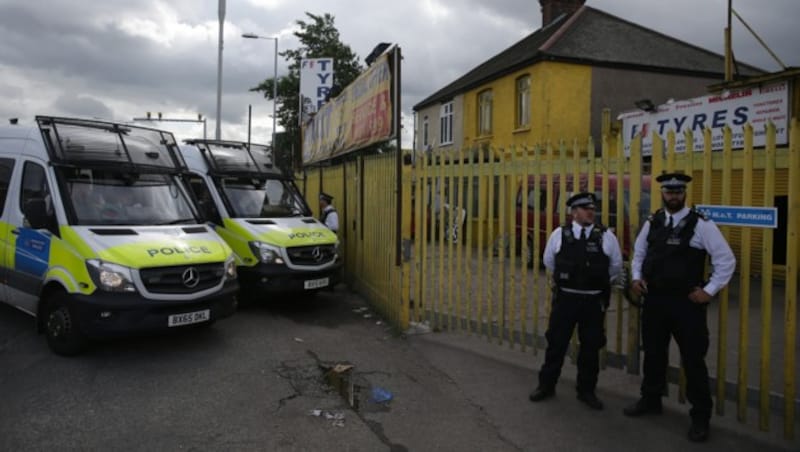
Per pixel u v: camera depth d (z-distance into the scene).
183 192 7.31
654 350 4.42
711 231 4.07
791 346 4.02
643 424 4.42
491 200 6.33
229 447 4.05
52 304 6.07
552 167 5.58
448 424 4.48
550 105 17.19
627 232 7.22
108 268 5.66
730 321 7.54
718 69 19.00
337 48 31.08
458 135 22.02
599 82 17.64
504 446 4.12
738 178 6.07
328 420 4.54
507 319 7.52
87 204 6.35
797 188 3.91
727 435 4.19
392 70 7.29
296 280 8.27
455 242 6.96
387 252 7.92
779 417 4.48
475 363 5.89
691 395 4.15
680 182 4.18
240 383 5.34
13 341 6.49
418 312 7.38
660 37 20.28
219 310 6.34
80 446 4.02
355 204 9.88
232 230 8.53
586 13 20.23
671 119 11.62
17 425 4.34
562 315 4.77
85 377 5.39
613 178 7.83
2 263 6.83
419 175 7.34
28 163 6.76
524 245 5.97
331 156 10.88
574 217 4.79
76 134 6.90
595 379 4.77
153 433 4.25
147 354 6.12
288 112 32.44
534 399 4.88
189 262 6.07
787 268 3.99
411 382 5.42
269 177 9.62
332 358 6.17
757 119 9.87
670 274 4.15
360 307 8.77
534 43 21.36
